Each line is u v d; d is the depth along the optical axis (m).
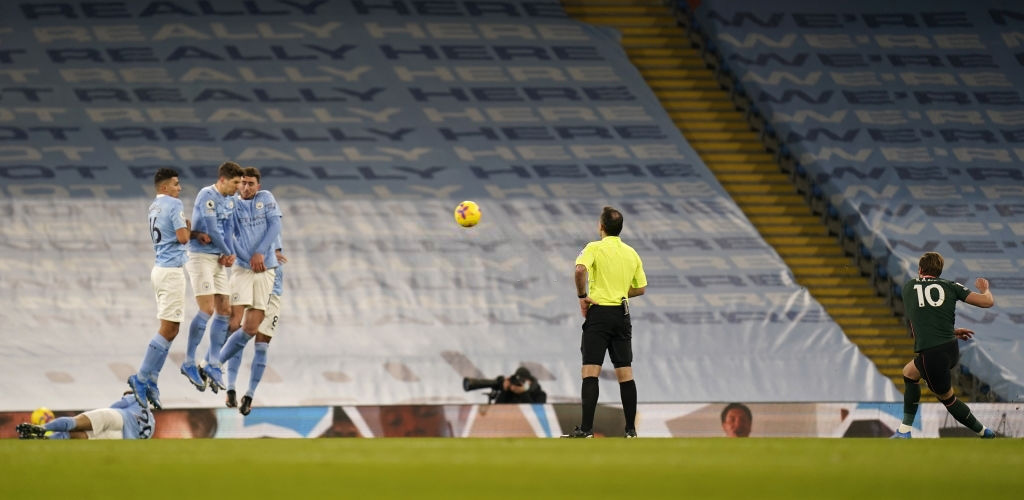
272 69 79.88
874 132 78.19
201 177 72.31
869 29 85.38
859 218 72.44
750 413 47.50
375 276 67.94
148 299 65.75
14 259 66.88
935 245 71.00
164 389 59.12
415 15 84.75
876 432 47.56
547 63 82.44
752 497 18.42
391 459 23.53
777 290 68.44
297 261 68.31
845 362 63.75
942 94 81.12
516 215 72.38
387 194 72.94
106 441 29.69
